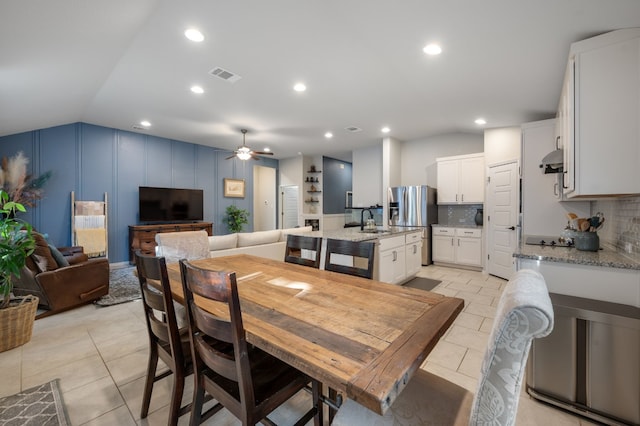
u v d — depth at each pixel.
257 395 1.12
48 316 3.04
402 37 2.41
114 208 5.52
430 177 6.11
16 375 2.00
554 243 2.65
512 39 2.32
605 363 1.56
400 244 3.99
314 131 5.56
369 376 0.76
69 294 3.13
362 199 7.16
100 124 5.23
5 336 2.31
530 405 1.73
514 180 4.33
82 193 5.14
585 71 1.96
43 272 2.99
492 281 4.43
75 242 4.99
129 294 3.76
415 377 1.16
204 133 5.81
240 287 1.59
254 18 2.24
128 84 3.45
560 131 3.06
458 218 5.84
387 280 3.64
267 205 9.23
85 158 5.17
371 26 2.29
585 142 1.94
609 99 1.88
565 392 1.67
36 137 4.71
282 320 1.13
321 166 8.38
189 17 2.24
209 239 3.51
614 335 1.54
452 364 2.15
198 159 6.84
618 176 1.84
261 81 3.31
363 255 1.85
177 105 4.16
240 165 7.78
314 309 1.25
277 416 1.63
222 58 2.84
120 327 2.77
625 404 1.52
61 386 1.88
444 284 4.25
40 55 2.60
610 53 1.88
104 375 2.01
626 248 2.08
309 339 0.97
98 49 2.67
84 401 1.74
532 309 0.69
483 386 0.76
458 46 2.49
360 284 1.63
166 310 1.33
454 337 2.57
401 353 0.87
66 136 4.98
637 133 1.81
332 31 2.38
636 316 1.51
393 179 6.14
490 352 0.75
